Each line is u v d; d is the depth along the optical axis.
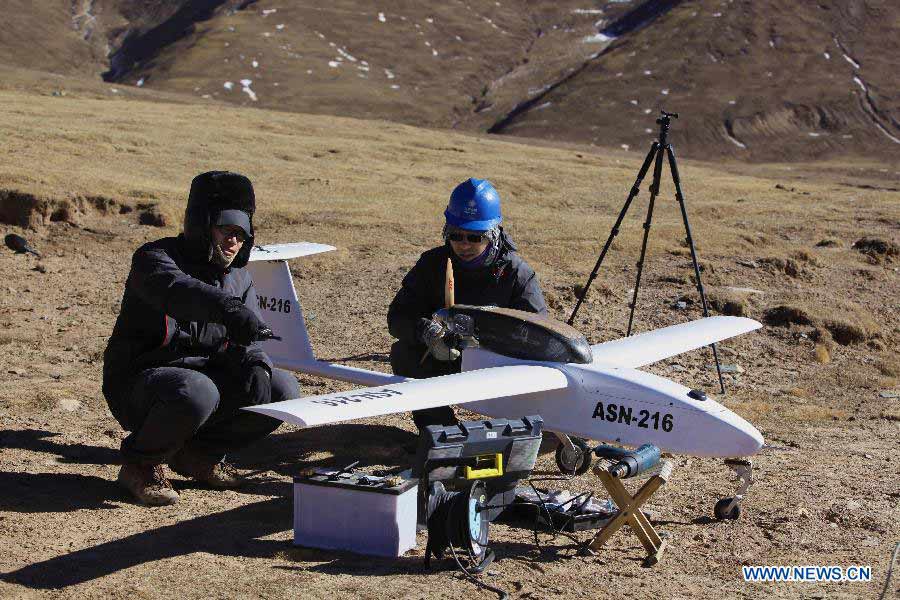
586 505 5.11
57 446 6.00
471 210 6.13
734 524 5.20
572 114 158.50
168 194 16.22
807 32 178.88
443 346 6.00
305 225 15.62
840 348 10.55
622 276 12.75
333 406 4.39
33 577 4.09
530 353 5.69
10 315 9.96
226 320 4.66
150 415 4.94
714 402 5.19
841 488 5.87
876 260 15.16
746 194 25.27
